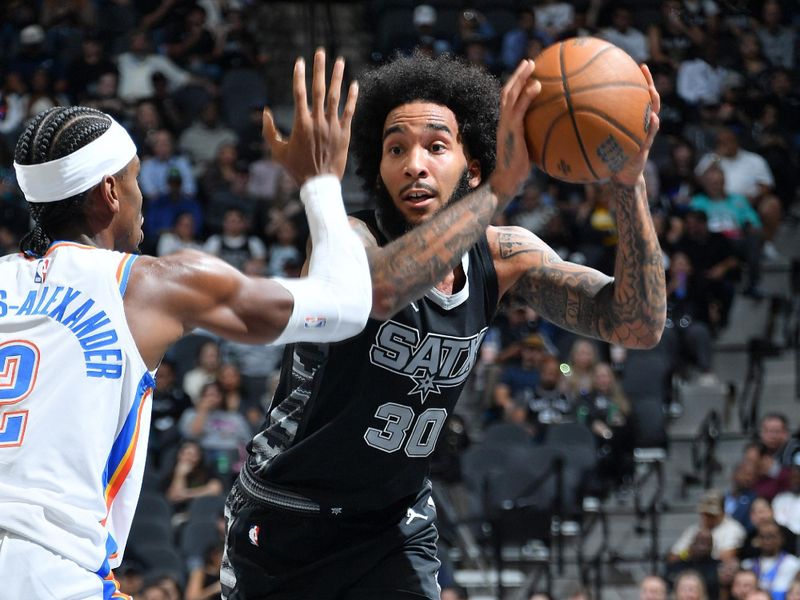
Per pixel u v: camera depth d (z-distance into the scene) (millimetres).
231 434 20219
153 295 5309
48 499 5109
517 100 6145
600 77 6188
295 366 6785
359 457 6766
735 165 27641
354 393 6621
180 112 29188
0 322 5312
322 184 5742
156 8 32062
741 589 17484
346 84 27453
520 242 7281
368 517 7043
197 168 27672
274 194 26656
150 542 18234
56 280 5367
